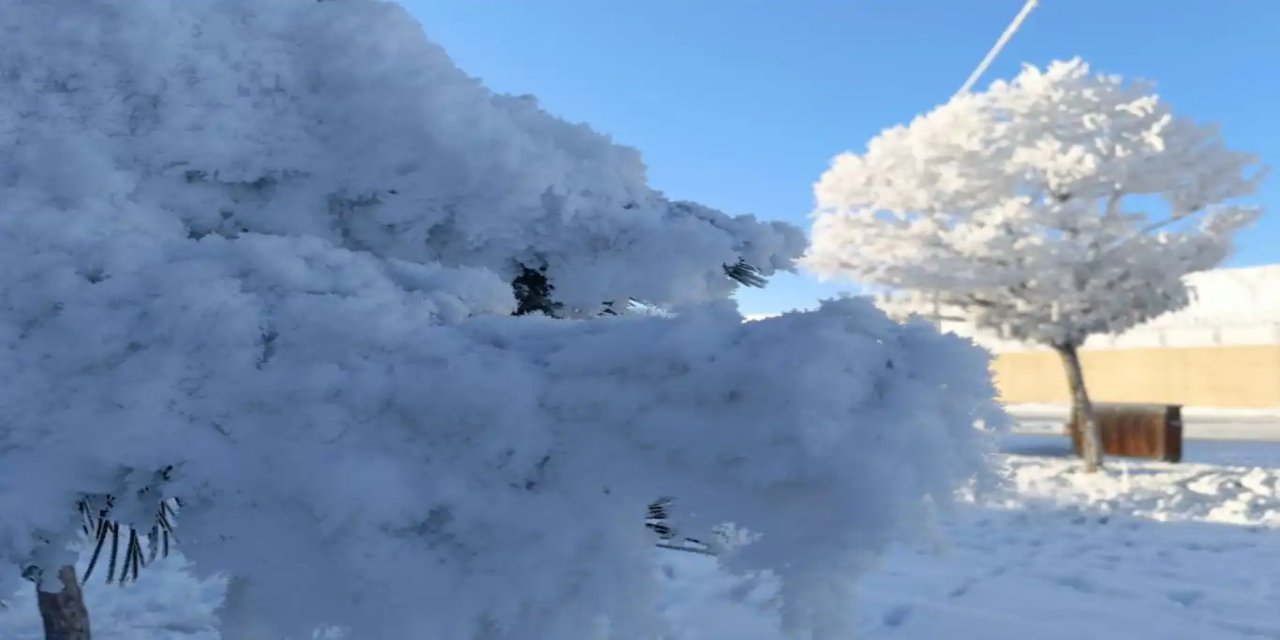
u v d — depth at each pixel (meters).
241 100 1.89
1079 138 10.59
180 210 1.76
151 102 1.85
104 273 1.39
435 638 1.05
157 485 1.21
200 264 1.39
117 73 1.84
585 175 2.05
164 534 1.64
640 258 1.89
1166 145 10.05
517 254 1.89
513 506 1.10
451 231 1.88
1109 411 12.70
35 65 1.82
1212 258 9.95
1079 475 10.52
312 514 1.11
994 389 1.07
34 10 1.91
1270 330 23.58
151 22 1.90
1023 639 4.38
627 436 1.08
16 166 1.66
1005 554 6.40
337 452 1.13
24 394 1.24
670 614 4.74
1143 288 10.10
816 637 0.96
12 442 1.20
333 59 1.99
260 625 1.19
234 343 1.25
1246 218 9.73
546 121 2.27
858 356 1.03
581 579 1.08
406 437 1.16
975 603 5.01
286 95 1.96
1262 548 6.60
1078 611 4.85
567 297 1.90
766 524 0.99
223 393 1.21
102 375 1.26
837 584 0.96
